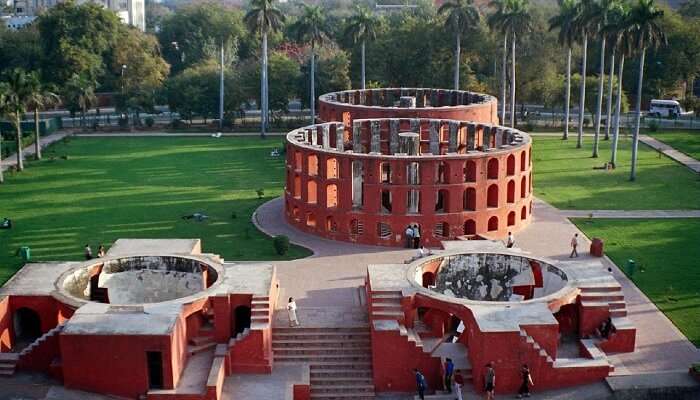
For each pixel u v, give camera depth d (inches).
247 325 2016.5
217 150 4591.5
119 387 1758.1
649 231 2915.8
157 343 1733.5
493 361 1785.2
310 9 5078.7
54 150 4557.1
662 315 2156.7
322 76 5502.0
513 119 4650.6
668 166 4020.7
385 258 2642.7
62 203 3356.3
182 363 1844.2
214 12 7283.5
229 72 5575.8
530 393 1785.2
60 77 5743.1
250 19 4958.2
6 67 5959.6
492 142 3339.1
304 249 2743.6
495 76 5561.0
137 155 4434.1
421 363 1898.4
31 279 2095.2
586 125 5285.4
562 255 2655.0
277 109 5654.5
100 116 5871.1
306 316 2097.7
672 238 2827.3
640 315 2158.0
